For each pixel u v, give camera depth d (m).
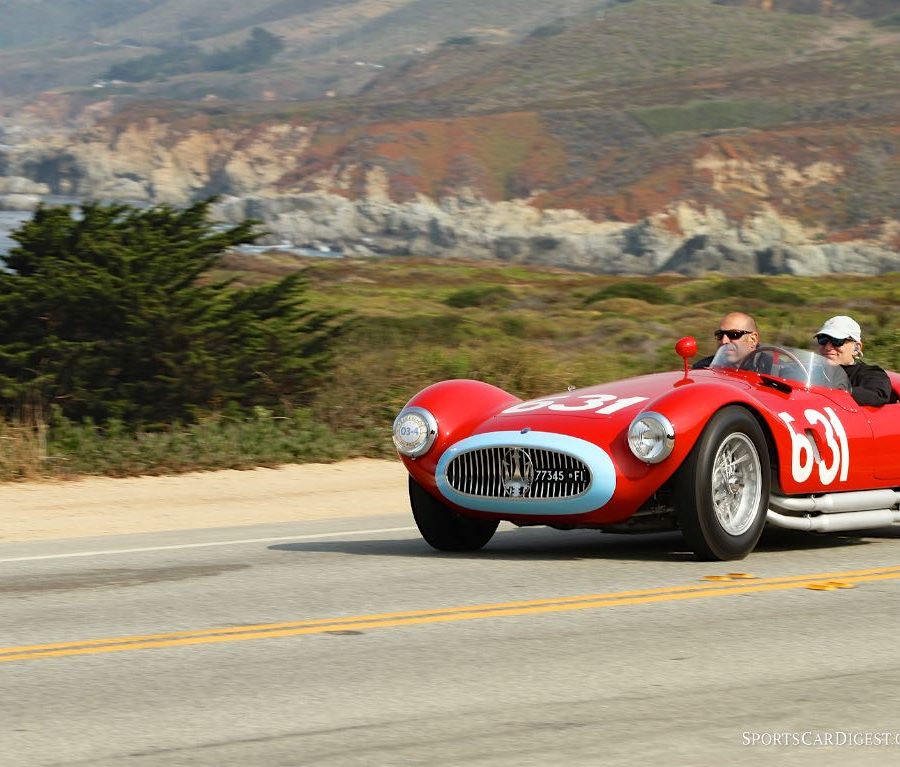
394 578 22.61
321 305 113.19
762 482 23.62
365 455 46.38
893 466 26.08
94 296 49.56
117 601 20.88
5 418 47.03
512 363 60.22
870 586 21.47
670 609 19.67
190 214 54.88
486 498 23.72
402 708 14.41
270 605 20.31
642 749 12.90
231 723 13.87
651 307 123.38
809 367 25.36
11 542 29.12
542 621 18.89
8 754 12.87
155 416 49.28
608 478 22.58
